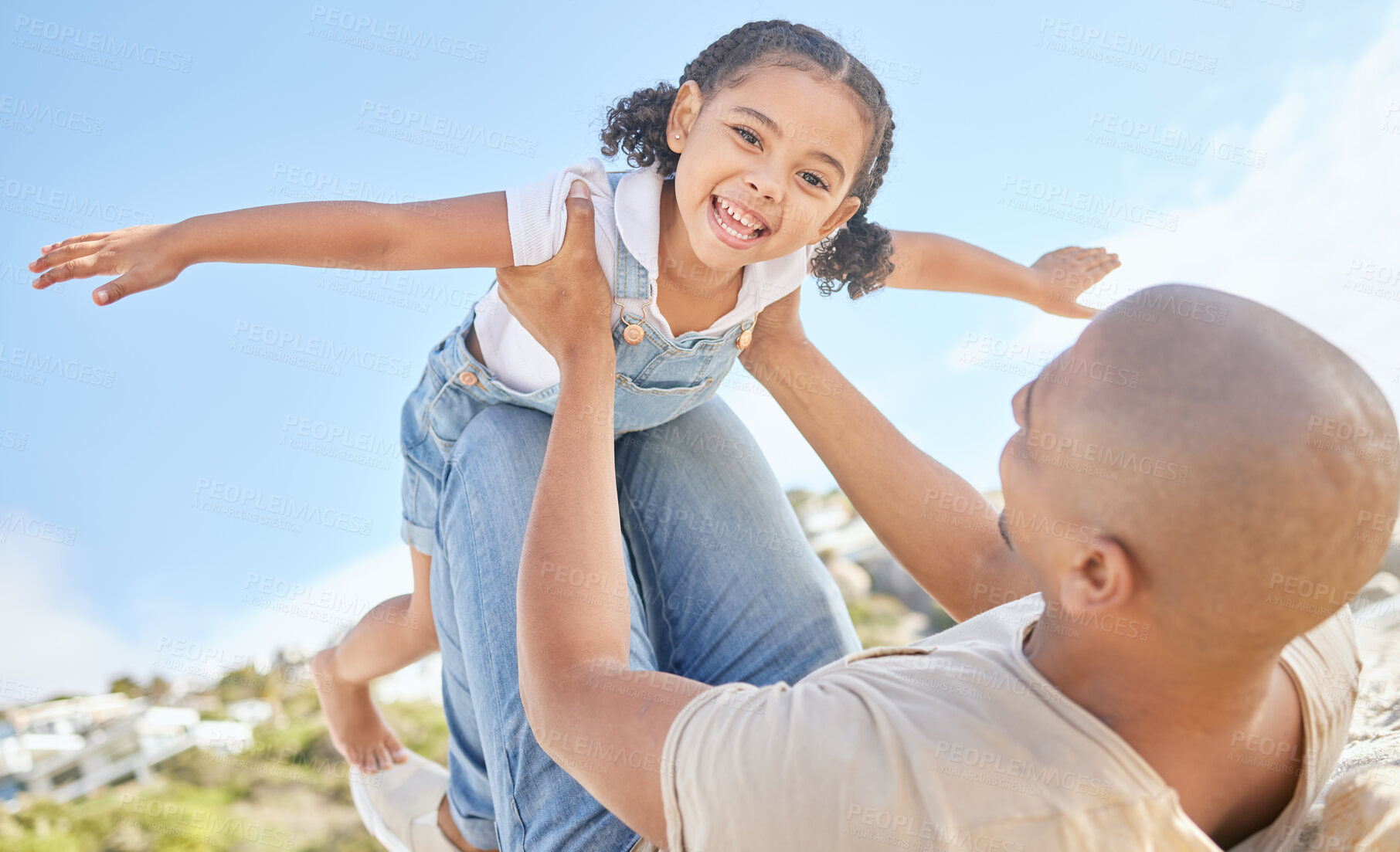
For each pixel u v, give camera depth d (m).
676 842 0.95
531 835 1.25
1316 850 0.99
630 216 1.67
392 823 2.05
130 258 1.48
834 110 1.60
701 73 1.73
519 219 1.56
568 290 1.56
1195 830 0.83
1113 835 0.82
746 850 0.88
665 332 1.70
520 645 1.12
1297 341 0.80
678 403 1.82
